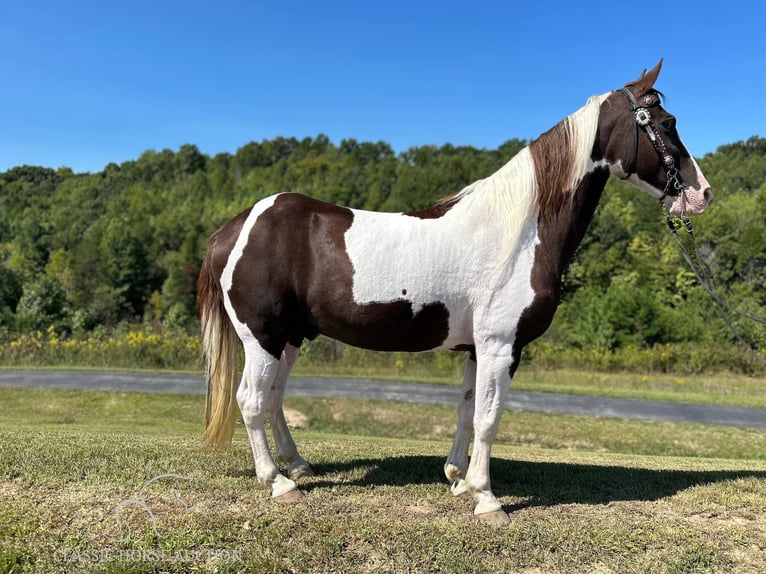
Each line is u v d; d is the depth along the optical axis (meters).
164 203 69.38
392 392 10.34
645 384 13.79
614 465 4.50
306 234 3.04
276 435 3.62
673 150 3.07
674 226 3.33
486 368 2.94
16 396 9.11
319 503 3.11
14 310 24.80
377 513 3.01
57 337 16.20
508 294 2.90
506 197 2.98
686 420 8.90
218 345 3.27
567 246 3.08
